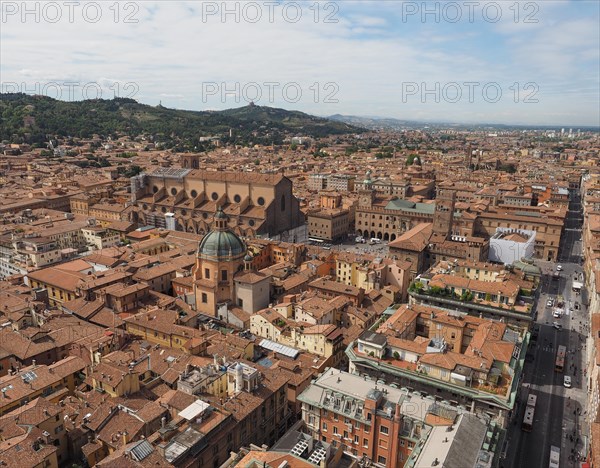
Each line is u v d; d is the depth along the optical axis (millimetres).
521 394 137875
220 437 94500
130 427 94750
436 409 94688
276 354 139125
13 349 125875
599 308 165625
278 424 116562
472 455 81312
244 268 176625
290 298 168500
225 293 170875
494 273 174375
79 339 133875
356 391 103812
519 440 118625
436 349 117312
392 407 97062
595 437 100312
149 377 121125
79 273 182500
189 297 175000
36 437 86875
